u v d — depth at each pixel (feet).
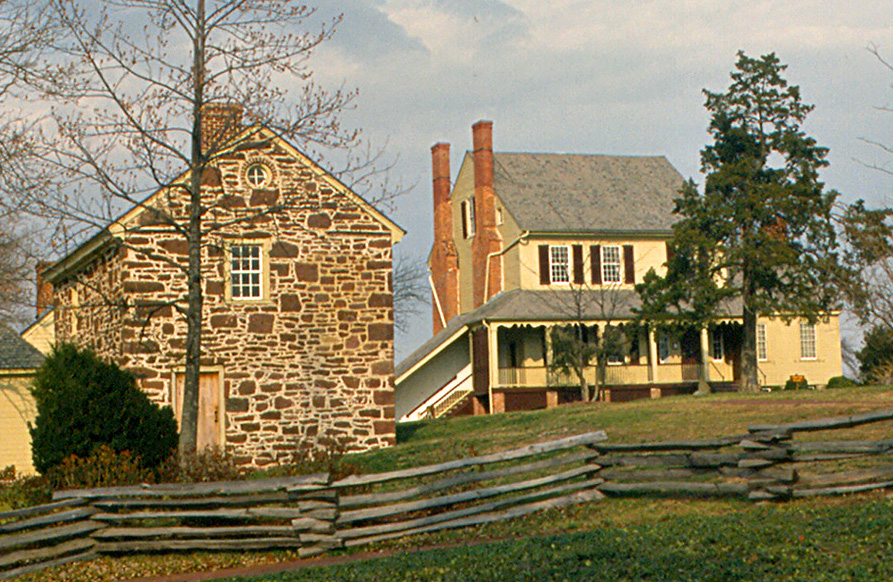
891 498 41.47
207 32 57.57
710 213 125.90
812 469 49.06
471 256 155.02
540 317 135.64
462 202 159.12
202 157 60.18
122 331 80.94
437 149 164.14
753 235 123.65
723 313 135.85
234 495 46.16
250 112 58.54
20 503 55.83
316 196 87.20
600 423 77.25
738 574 30.58
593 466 49.88
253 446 83.61
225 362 83.46
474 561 35.86
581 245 145.28
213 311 83.46
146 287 81.56
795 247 127.03
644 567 32.14
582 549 35.45
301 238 86.58
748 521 38.42
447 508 48.19
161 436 60.95
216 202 83.61
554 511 47.42
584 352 133.39
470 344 144.56
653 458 48.65
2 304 101.45
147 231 81.82
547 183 152.87
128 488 46.70
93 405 57.82
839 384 131.13
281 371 85.05
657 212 151.94
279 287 85.71
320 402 85.87
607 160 161.27
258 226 85.15
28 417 87.61
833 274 120.57
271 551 45.88
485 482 55.11
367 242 88.53
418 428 104.01
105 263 86.48
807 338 153.07
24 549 44.37
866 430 59.26
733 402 84.43
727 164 127.34
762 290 132.36
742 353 137.18
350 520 45.39
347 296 87.51
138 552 46.29
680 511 44.73
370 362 87.61
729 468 46.78
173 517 46.06
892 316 84.17
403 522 45.83
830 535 34.50
